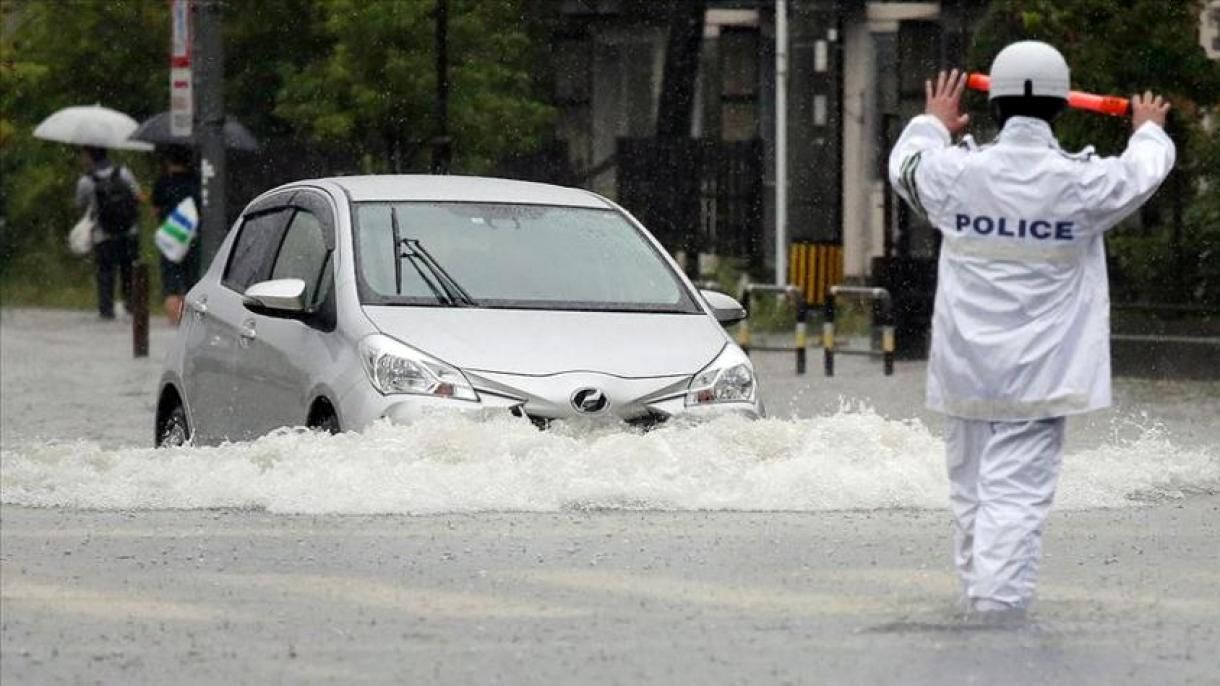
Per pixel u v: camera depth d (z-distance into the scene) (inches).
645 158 2938.0
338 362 1027.9
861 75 2930.6
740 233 2871.6
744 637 677.3
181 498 998.4
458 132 3016.7
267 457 1010.1
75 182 3459.6
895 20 2913.4
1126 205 708.0
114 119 2829.7
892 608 727.1
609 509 964.0
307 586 773.3
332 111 3031.5
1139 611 726.5
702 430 1000.9
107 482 1039.0
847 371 2004.2
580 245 1108.5
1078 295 711.7
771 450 1010.7
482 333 1025.5
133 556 842.8
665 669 633.0
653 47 3100.4
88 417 1595.7
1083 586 780.0
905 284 2210.9
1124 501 1018.7
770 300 2691.9
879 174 2901.1
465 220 1109.7
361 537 885.8
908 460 1019.9
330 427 1037.2
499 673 629.0
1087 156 710.5
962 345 711.7
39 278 3395.7
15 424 1545.3
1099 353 712.4
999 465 711.1
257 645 670.5
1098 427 1457.9
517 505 962.1
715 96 3046.3
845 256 2935.5
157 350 2242.9
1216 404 1626.5
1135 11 1900.8
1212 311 1902.1
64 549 860.6
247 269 1166.3
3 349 2250.2
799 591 759.7
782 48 2758.4
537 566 812.0
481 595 753.6
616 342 1034.1
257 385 1095.6
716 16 3029.0
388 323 1027.9
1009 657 647.8
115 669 639.1
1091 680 619.8
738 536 886.4
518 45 3061.0
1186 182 1959.9
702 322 1072.8
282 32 3228.3
